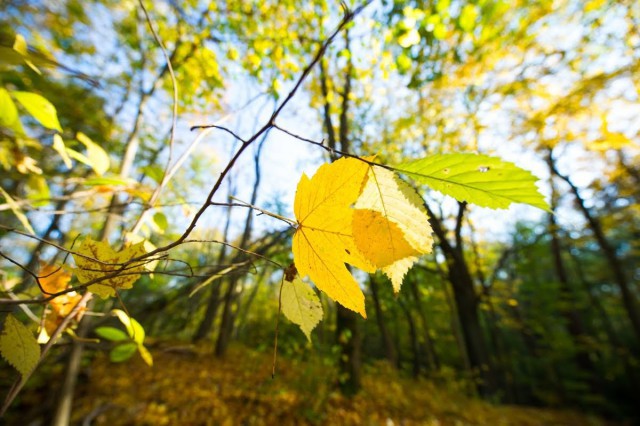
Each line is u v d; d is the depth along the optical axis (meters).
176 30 3.77
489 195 0.40
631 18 4.77
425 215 0.43
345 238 0.46
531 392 14.62
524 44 5.27
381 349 10.40
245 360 7.04
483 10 3.01
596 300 15.53
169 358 6.59
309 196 0.48
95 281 0.54
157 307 5.52
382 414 5.71
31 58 0.56
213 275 0.68
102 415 4.50
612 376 13.70
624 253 16.02
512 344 17.84
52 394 4.21
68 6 3.45
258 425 4.70
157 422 4.53
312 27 3.99
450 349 12.04
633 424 11.71
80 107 4.54
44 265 0.79
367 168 0.45
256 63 3.35
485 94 6.43
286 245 4.61
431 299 8.80
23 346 0.61
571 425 9.03
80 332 2.18
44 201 1.05
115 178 1.09
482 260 10.91
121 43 4.76
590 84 4.88
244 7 3.75
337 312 6.41
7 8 2.39
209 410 4.97
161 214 1.24
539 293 12.34
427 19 2.82
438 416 6.37
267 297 9.01
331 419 5.11
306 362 6.20
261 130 0.46
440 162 0.40
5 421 3.81
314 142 0.46
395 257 0.42
